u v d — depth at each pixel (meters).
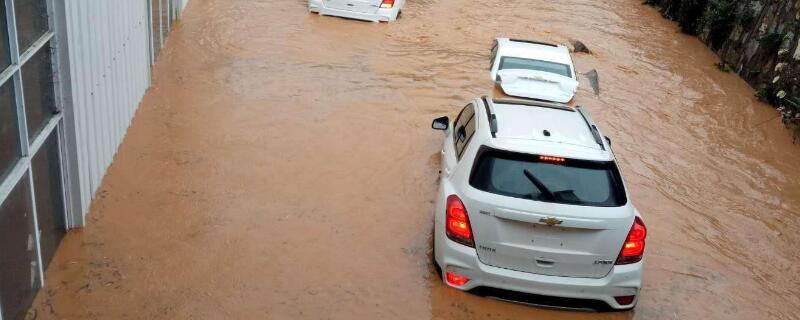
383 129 11.85
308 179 9.81
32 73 6.73
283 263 7.77
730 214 10.31
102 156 9.02
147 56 12.46
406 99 13.38
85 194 8.15
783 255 9.29
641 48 19.17
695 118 14.31
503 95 13.95
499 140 7.29
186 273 7.43
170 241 7.97
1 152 5.96
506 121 7.88
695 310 7.73
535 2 22.81
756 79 16.72
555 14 21.61
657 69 17.44
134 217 8.37
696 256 8.96
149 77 12.66
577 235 6.85
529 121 7.93
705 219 10.05
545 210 6.78
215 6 18.70
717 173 11.77
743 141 13.37
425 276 7.73
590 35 19.83
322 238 8.34
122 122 10.30
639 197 10.51
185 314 6.79
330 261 7.89
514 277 6.97
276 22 17.67
